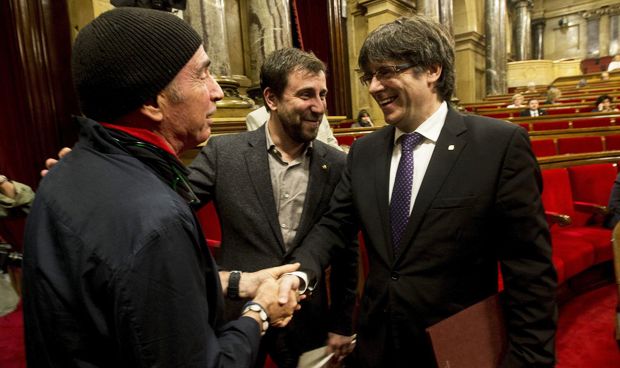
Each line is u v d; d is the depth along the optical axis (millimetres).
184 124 670
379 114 7730
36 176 3186
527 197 889
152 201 554
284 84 1133
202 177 1224
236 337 672
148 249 519
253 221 1212
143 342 515
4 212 1375
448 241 933
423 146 1012
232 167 1243
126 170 592
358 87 7922
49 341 560
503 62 12320
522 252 909
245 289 961
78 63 615
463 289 959
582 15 17938
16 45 3057
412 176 1007
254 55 4402
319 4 7133
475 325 886
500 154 905
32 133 3146
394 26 946
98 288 530
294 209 1263
